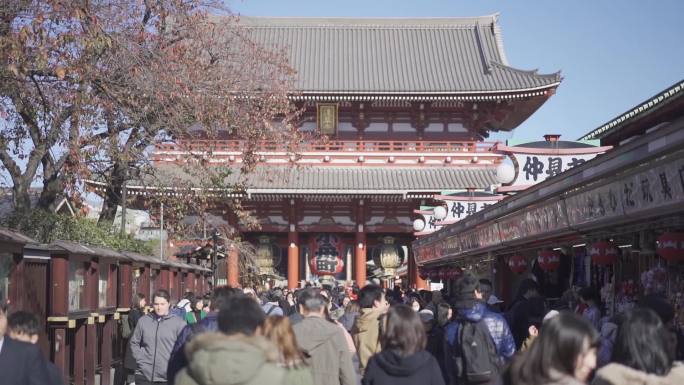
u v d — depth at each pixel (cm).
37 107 2303
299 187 5538
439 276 4891
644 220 1595
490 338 1123
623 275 2223
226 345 706
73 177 2414
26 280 1634
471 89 5734
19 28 2070
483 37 6694
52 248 1747
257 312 820
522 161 2406
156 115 2603
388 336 968
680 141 1213
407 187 5591
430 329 1463
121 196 3331
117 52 2325
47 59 2030
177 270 3334
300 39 6888
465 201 3794
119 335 2559
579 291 1539
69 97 2203
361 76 6338
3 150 2433
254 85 3103
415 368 953
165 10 2544
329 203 6038
